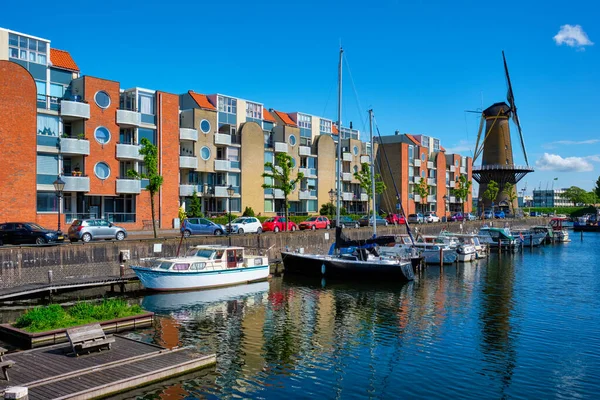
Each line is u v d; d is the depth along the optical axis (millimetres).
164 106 45000
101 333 14742
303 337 19125
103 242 28109
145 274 26547
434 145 95875
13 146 33969
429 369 15742
